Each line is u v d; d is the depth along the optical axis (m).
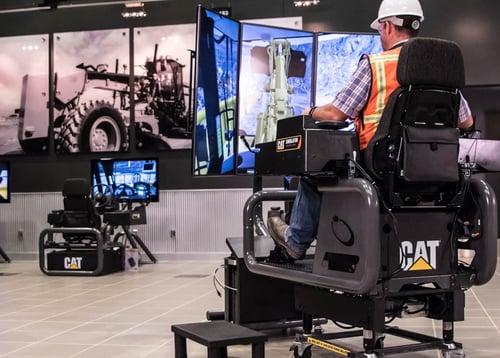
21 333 3.85
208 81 3.87
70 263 7.09
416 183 2.38
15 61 8.77
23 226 8.73
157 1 8.42
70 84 8.64
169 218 8.34
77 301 5.13
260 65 4.35
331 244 2.47
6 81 8.79
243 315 3.58
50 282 6.45
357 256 2.33
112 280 6.53
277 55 4.43
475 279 2.54
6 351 3.37
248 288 3.60
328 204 2.50
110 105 8.52
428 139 2.33
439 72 2.32
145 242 8.41
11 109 8.79
